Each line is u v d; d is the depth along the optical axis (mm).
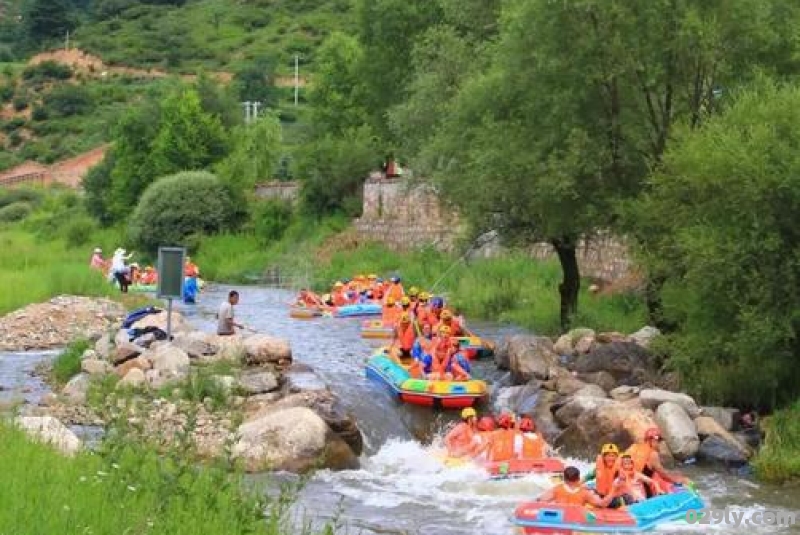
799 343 20312
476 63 33625
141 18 157750
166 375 21594
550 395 22047
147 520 9430
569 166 24562
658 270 22672
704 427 19516
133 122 80125
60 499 9555
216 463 12891
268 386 21125
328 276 54688
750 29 23891
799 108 20250
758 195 19578
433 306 28719
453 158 29234
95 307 36000
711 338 20578
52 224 85312
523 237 30031
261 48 142750
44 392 22719
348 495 16703
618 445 19094
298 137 81500
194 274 44750
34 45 153375
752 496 16922
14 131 123125
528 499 16828
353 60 69000
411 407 22484
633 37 24234
